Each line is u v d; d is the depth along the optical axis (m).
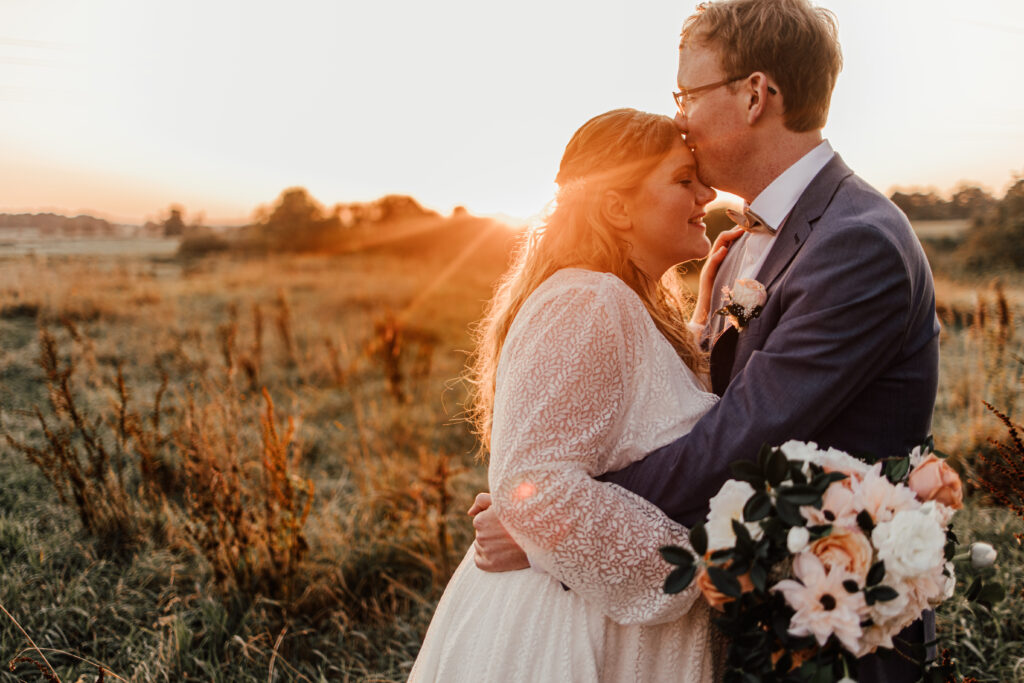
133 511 3.70
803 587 1.13
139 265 26.45
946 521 1.23
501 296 1.87
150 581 3.23
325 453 5.18
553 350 1.35
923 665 1.34
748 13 1.49
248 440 4.73
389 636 2.94
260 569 3.06
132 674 2.55
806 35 1.47
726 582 1.14
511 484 1.32
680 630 1.37
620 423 1.41
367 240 31.72
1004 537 3.17
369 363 7.88
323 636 2.93
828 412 1.33
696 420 1.43
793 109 1.50
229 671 2.63
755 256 1.74
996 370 4.54
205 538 3.04
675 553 1.21
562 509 1.27
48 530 3.62
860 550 1.13
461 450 5.27
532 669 1.37
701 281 2.15
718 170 1.59
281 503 3.07
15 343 9.06
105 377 6.90
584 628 1.35
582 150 1.55
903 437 1.44
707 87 1.55
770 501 1.15
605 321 1.37
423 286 17.97
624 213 1.56
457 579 1.67
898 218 1.45
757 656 1.16
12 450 4.66
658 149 1.53
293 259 30.69
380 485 4.17
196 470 3.34
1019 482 1.78
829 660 1.15
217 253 34.41
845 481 1.20
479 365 2.04
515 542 1.47
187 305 14.19
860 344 1.31
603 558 1.28
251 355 7.38
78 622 2.86
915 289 1.42
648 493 1.36
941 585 1.24
